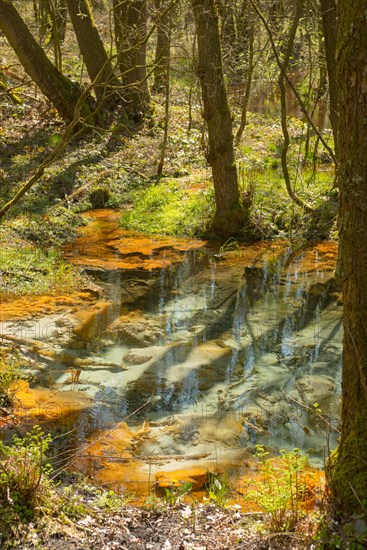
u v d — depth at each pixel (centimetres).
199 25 1087
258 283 980
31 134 1738
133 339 779
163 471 509
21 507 403
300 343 773
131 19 1706
